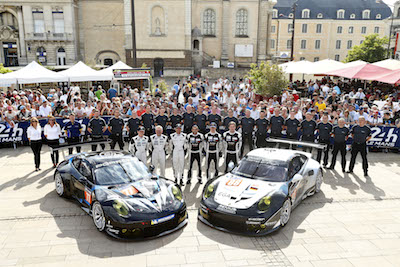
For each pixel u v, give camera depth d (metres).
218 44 51.38
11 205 7.67
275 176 7.28
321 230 6.68
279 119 11.41
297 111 12.54
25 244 5.98
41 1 44.84
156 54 47.03
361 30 63.53
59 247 5.89
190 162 9.24
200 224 6.86
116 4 49.31
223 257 5.66
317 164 8.70
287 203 6.79
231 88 24.77
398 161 11.78
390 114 13.16
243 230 6.29
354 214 7.45
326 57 64.44
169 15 46.38
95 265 5.37
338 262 5.57
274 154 8.04
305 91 24.59
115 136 11.14
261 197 6.56
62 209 7.49
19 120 12.65
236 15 50.75
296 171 7.70
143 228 6.04
